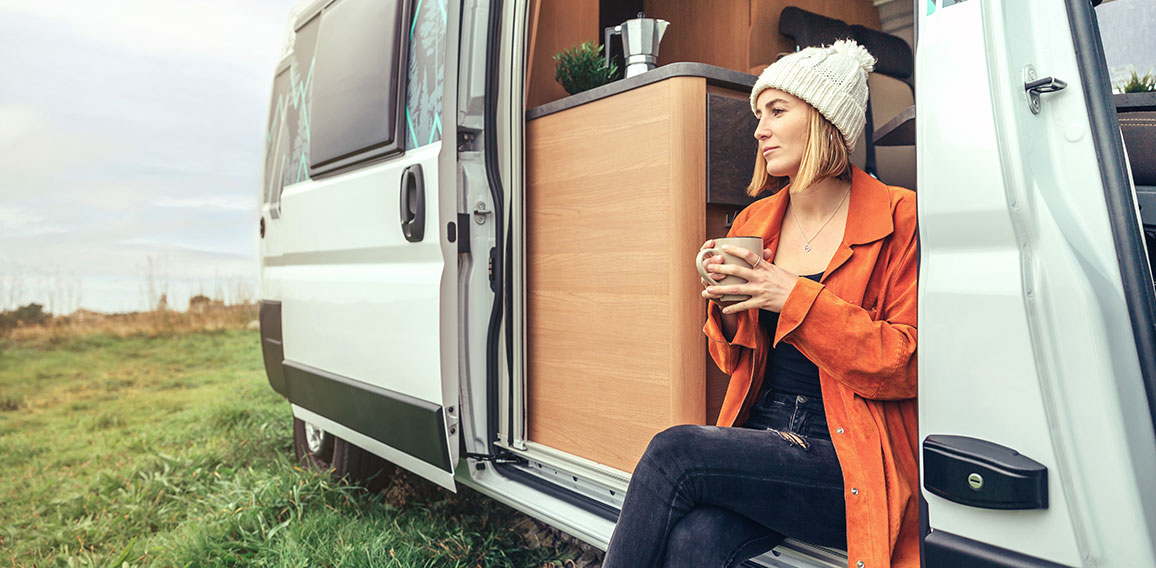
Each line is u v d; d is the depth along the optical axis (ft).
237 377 20.92
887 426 4.25
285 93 11.15
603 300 6.51
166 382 20.34
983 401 3.41
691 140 5.80
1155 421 3.19
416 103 7.50
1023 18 3.48
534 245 7.38
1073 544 3.13
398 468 11.22
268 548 8.20
